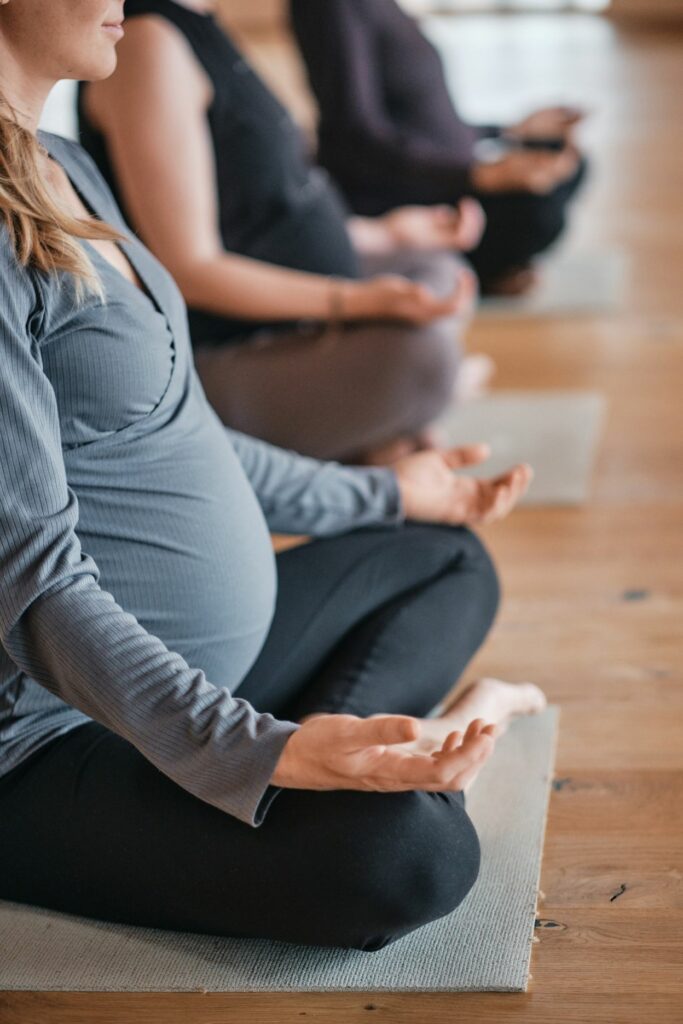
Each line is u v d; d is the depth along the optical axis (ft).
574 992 4.45
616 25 35.55
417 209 12.07
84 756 4.53
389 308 8.59
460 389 10.73
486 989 4.46
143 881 4.44
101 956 4.68
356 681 5.13
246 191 8.44
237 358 8.80
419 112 12.22
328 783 3.92
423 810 4.24
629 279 14.30
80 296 4.10
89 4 3.98
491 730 3.92
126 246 4.58
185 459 4.66
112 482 4.48
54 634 3.92
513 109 25.02
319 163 12.19
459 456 6.12
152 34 7.55
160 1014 4.44
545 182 12.32
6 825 4.58
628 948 4.66
